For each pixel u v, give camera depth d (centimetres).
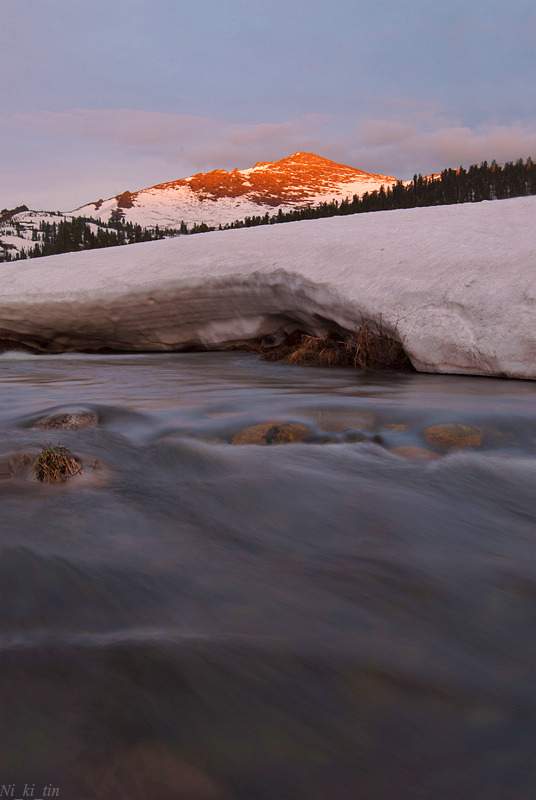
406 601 232
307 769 153
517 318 743
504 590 241
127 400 660
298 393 680
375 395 647
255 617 220
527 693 181
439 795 146
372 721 169
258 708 172
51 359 1254
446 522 311
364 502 335
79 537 289
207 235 1390
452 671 190
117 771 150
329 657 195
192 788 146
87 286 1234
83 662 189
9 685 178
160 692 176
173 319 1197
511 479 372
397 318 847
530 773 152
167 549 278
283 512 322
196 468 396
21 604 229
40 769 150
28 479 371
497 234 989
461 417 517
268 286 1041
